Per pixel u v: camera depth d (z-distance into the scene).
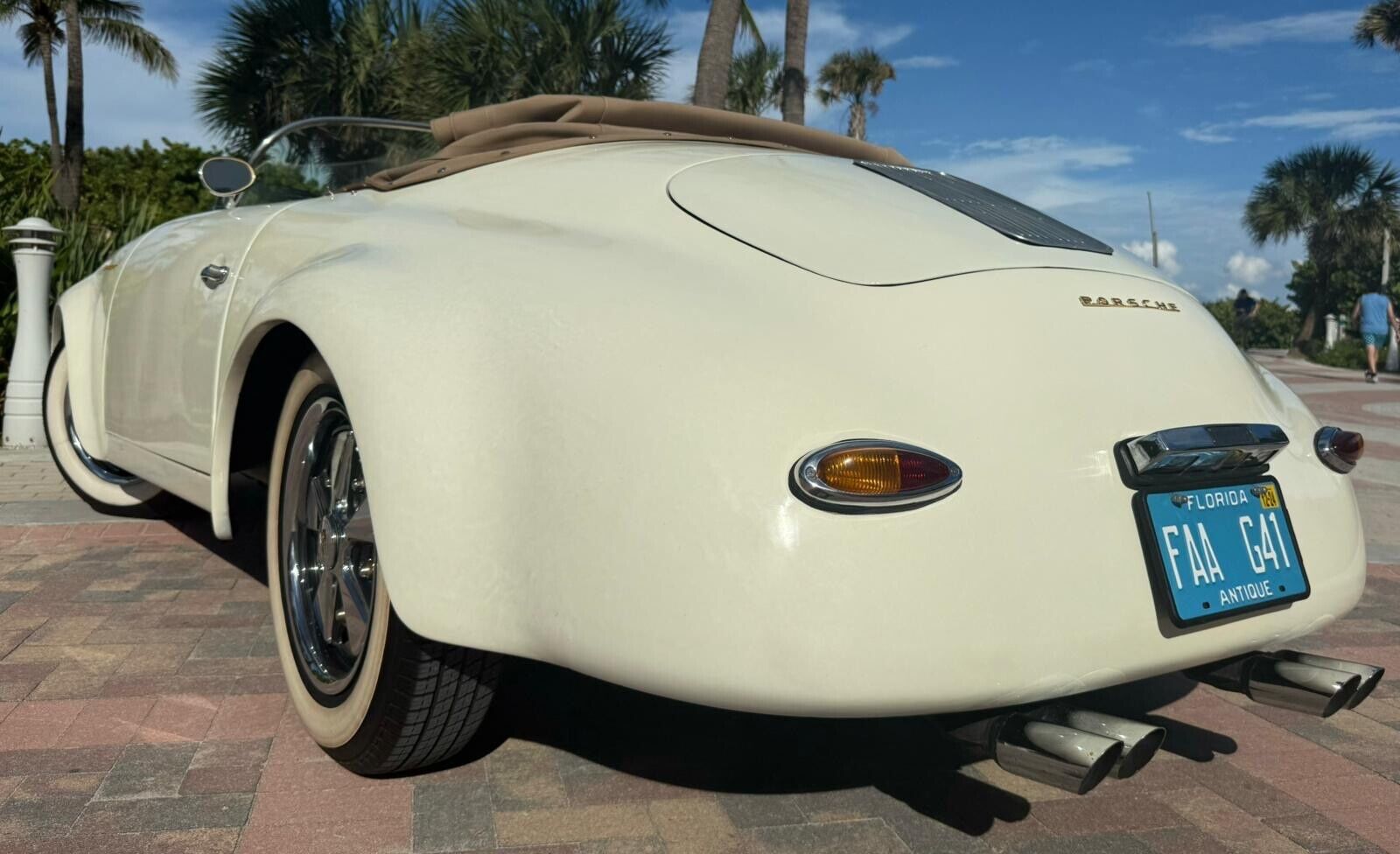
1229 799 2.09
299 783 1.99
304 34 13.55
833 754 2.20
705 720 2.36
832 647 1.46
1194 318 2.03
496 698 2.43
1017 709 1.64
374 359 1.81
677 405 1.57
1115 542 1.64
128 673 2.51
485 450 1.71
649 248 1.90
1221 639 1.74
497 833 1.84
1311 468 1.98
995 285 1.82
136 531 3.87
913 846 1.85
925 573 1.49
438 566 1.72
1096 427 1.68
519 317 1.77
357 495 2.08
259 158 3.52
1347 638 3.20
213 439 2.44
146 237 3.39
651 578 1.54
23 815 1.84
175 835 1.79
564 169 2.30
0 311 6.95
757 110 17.67
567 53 13.39
